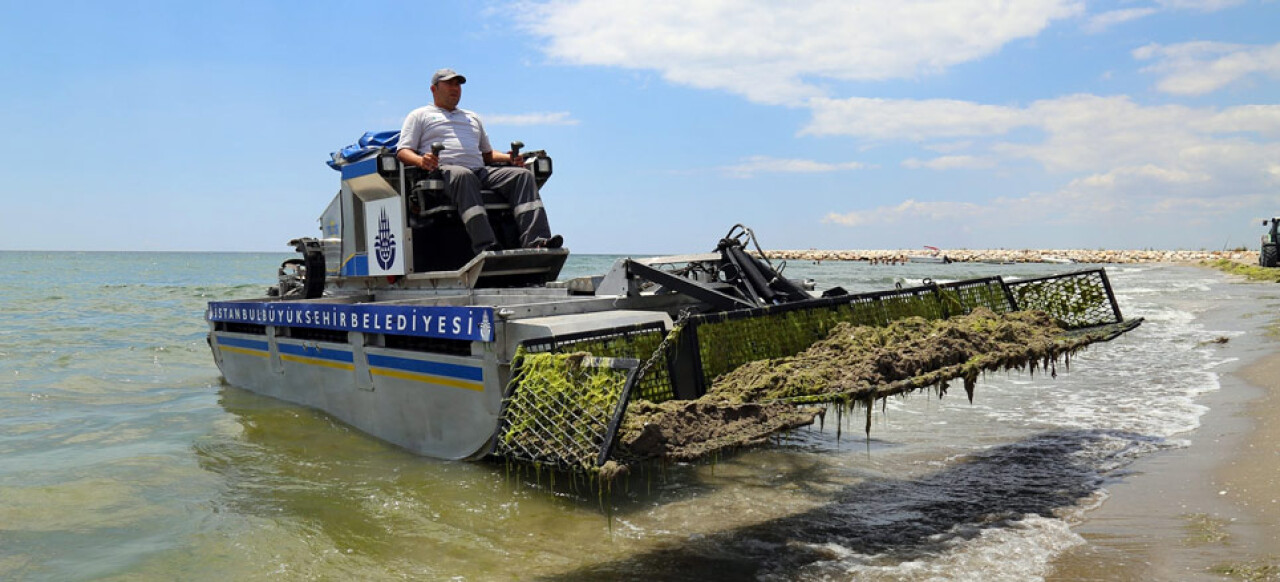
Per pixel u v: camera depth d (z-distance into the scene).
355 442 6.55
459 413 5.63
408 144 7.60
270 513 4.94
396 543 4.46
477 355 5.39
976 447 6.55
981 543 4.42
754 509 5.02
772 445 6.57
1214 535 4.48
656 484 5.52
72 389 8.98
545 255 7.41
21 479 5.59
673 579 3.97
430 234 7.87
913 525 4.72
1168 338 13.45
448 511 4.96
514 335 5.16
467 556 4.28
